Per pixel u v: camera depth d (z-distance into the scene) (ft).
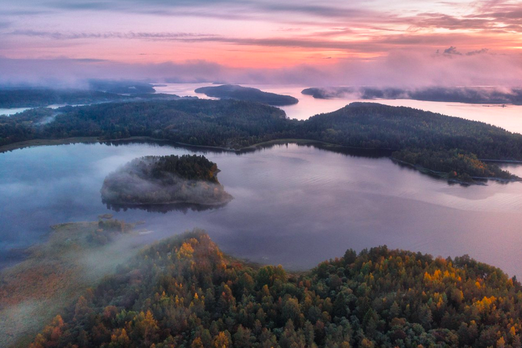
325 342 344.90
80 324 386.93
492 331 325.42
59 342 360.07
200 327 359.66
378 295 403.75
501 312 351.46
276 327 377.91
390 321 366.22
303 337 343.05
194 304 397.19
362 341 332.80
